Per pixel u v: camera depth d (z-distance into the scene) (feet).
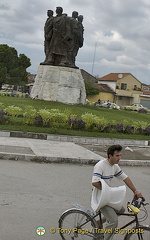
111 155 13.20
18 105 65.87
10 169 25.70
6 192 19.79
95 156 33.65
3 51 192.75
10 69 196.65
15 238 13.80
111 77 195.21
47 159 30.32
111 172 13.34
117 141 46.50
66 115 50.60
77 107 72.64
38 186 21.93
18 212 16.78
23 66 212.43
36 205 18.17
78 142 43.39
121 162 33.09
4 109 54.03
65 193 21.08
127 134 52.85
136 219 13.26
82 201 19.80
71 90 78.07
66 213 13.89
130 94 191.01
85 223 13.56
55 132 44.73
